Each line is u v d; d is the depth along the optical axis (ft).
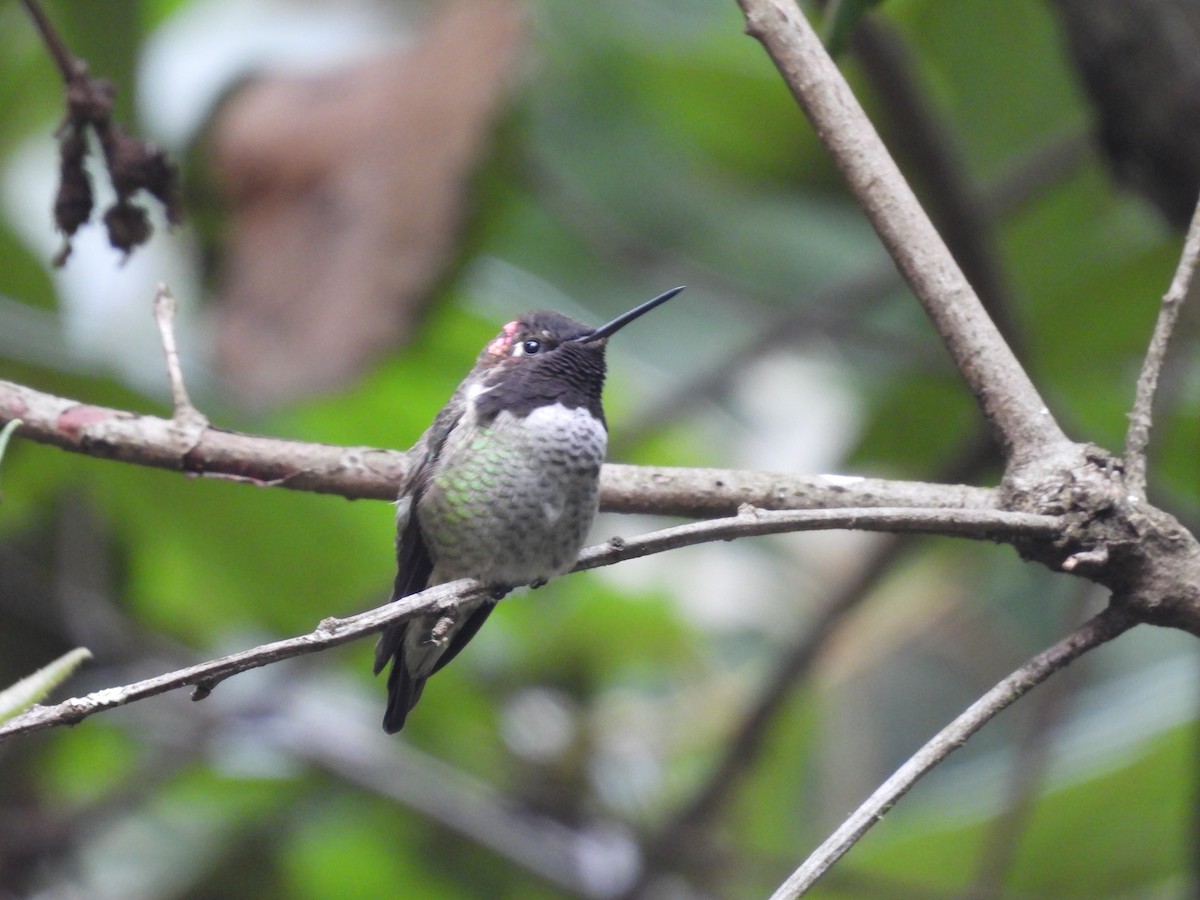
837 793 41.57
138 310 35.55
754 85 37.29
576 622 39.09
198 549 34.63
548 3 36.24
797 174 39.81
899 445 37.55
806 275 38.70
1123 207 35.99
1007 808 31.55
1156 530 15.16
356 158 26.94
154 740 35.29
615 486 18.49
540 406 21.67
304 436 34.81
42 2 31.32
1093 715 40.06
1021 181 35.06
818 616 33.42
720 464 40.98
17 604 34.47
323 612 35.81
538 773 36.78
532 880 37.45
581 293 38.78
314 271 26.61
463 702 37.88
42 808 36.58
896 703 47.47
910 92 27.30
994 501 16.60
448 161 26.73
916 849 35.45
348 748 35.27
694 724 40.19
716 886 36.37
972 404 34.94
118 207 19.60
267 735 35.19
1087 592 31.48
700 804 33.71
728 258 38.45
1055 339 35.91
